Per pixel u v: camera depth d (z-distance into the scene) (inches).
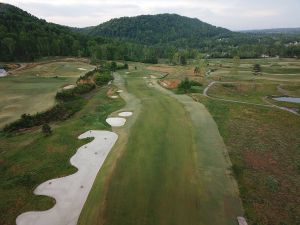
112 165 1186.0
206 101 2317.9
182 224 846.5
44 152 1306.6
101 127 1656.0
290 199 973.8
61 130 1577.3
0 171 1144.8
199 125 1700.3
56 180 1091.9
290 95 2819.9
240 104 2304.4
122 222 853.8
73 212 906.1
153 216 879.1
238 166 1195.9
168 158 1254.3
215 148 1374.3
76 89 2529.5
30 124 1672.0
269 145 1444.4
